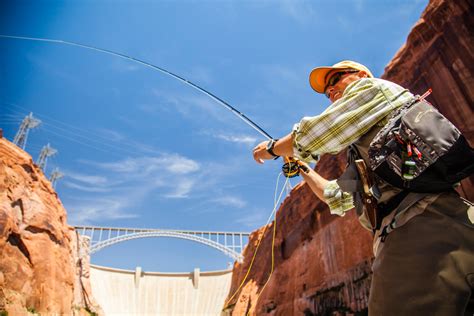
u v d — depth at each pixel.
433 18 21.70
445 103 20.52
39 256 42.25
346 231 32.69
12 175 42.75
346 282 30.03
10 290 35.31
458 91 19.58
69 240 55.97
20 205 42.34
